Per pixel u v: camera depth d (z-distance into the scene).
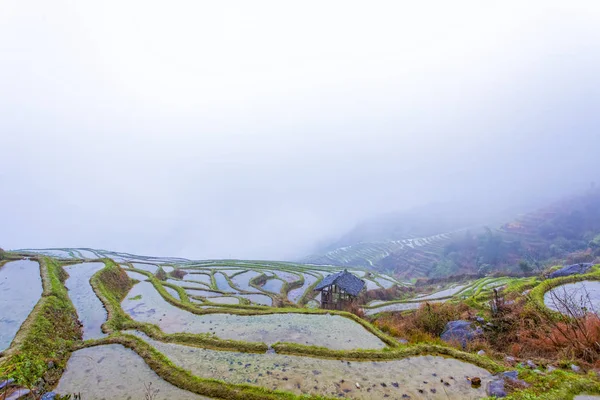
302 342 15.34
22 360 11.97
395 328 18.69
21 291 20.92
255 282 46.62
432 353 13.60
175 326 18.34
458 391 10.48
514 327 16.44
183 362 13.00
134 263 54.81
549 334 13.90
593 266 29.42
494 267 91.56
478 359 12.68
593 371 9.77
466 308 24.80
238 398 10.16
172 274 49.00
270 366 12.56
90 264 32.09
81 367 12.69
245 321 19.03
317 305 38.00
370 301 42.34
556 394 8.21
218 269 55.97
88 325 18.09
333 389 10.74
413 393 10.42
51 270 26.05
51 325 15.78
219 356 13.62
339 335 16.30
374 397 10.22
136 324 17.70
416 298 40.94
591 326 12.02
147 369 12.46
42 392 10.70
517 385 9.84
